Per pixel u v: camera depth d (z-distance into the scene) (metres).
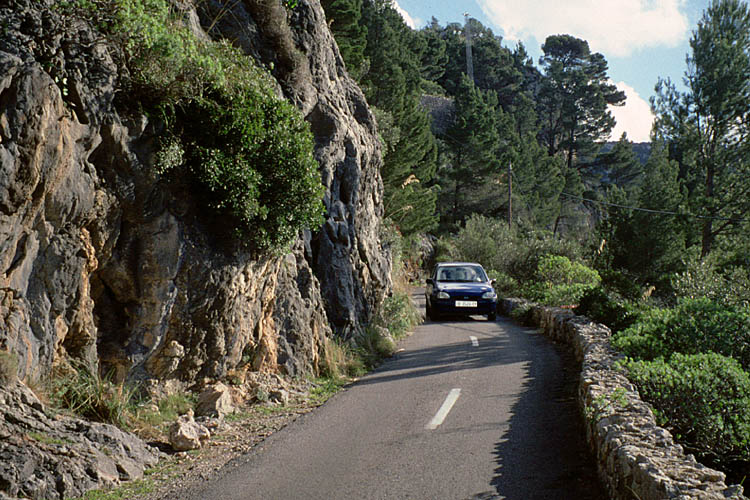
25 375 5.63
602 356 8.91
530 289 26.02
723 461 6.55
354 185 14.40
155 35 6.18
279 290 10.16
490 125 62.94
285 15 11.80
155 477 5.52
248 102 7.96
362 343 12.70
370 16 41.22
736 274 25.91
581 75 97.88
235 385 8.70
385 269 18.03
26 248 5.51
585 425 6.49
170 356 7.54
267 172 8.48
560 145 96.75
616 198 41.47
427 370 10.70
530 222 60.28
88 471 5.08
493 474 5.30
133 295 7.05
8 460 4.62
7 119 4.89
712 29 41.91
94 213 6.21
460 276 20.66
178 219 7.31
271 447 6.38
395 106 39.62
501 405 7.82
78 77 5.74
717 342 9.57
